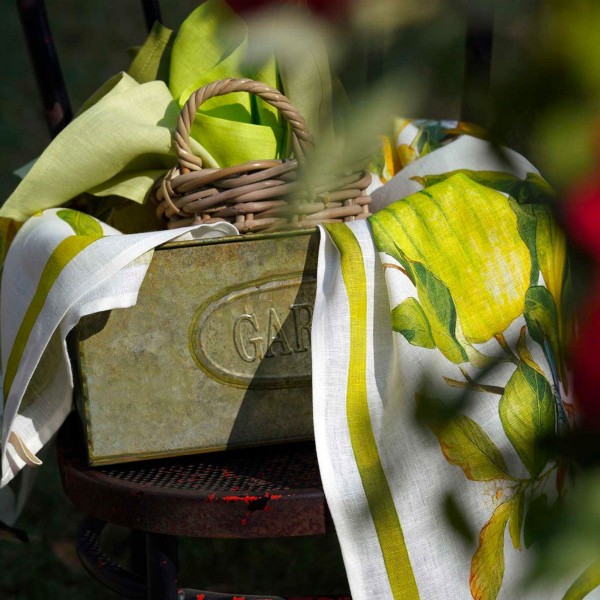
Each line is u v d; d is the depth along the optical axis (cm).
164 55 490
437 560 456
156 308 465
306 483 463
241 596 466
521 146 159
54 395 470
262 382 469
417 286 465
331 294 465
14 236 483
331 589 538
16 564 548
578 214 149
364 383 463
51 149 475
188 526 461
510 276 467
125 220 484
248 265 466
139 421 467
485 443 458
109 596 540
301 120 464
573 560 164
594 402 153
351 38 169
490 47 179
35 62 497
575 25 145
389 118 164
